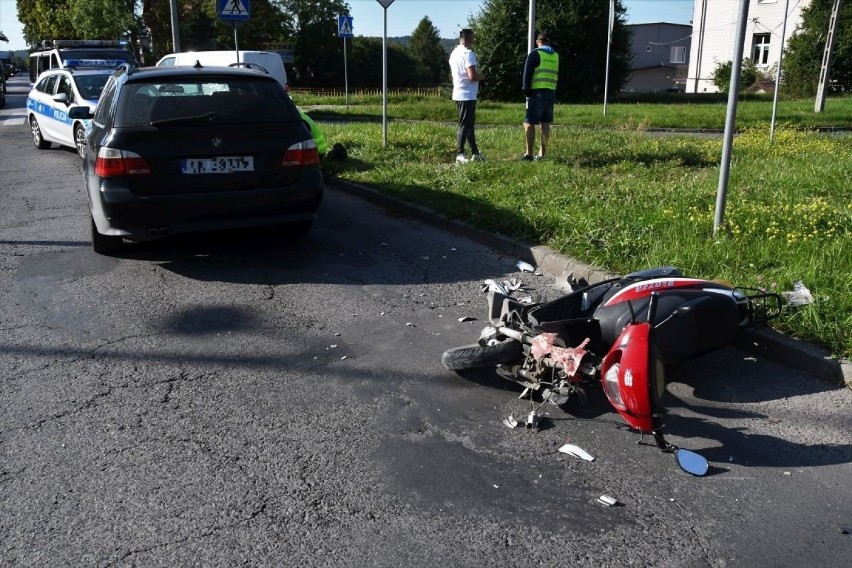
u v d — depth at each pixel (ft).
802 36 122.21
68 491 11.21
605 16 131.95
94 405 13.91
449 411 13.58
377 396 14.19
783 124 60.23
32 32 212.02
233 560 9.66
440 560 9.62
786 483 11.23
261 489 11.21
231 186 21.58
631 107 86.79
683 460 11.30
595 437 12.63
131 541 10.05
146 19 152.87
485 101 124.47
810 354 14.60
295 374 15.17
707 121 64.34
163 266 22.74
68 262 23.18
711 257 19.39
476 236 25.20
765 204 25.50
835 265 18.21
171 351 16.38
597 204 26.25
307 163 22.62
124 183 20.70
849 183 28.91
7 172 41.39
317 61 222.48
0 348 16.62
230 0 46.37
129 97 21.50
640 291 13.65
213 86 22.41
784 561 9.52
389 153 40.81
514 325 14.76
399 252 24.11
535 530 10.20
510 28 131.85
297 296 19.94
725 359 15.40
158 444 12.53
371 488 11.21
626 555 9.68
